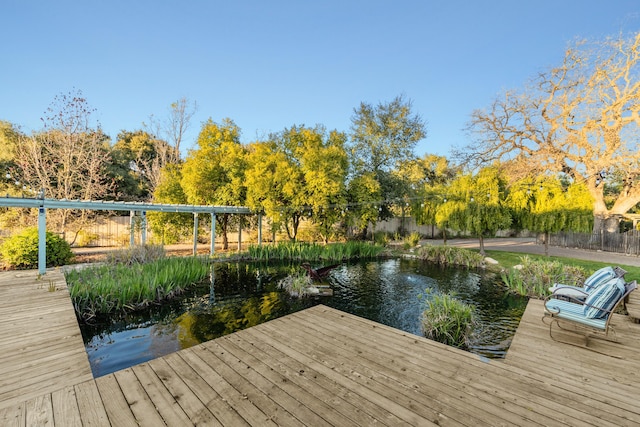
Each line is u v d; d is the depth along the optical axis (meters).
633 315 4.75
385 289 9.23
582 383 2.88
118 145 25.80
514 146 18.30
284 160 15.26
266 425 2.21
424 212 17.25
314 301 8.05
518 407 2.47
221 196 15.30
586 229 12.61
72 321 4.80
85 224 16.06
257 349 3.51
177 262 9.71
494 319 6.75
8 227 14.92
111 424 2.21
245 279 10.34
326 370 3.04
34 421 2.25
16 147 16.86
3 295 6.35
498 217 13.38
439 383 2.81
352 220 16.73
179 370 3.02
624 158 15.43
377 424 2.23
